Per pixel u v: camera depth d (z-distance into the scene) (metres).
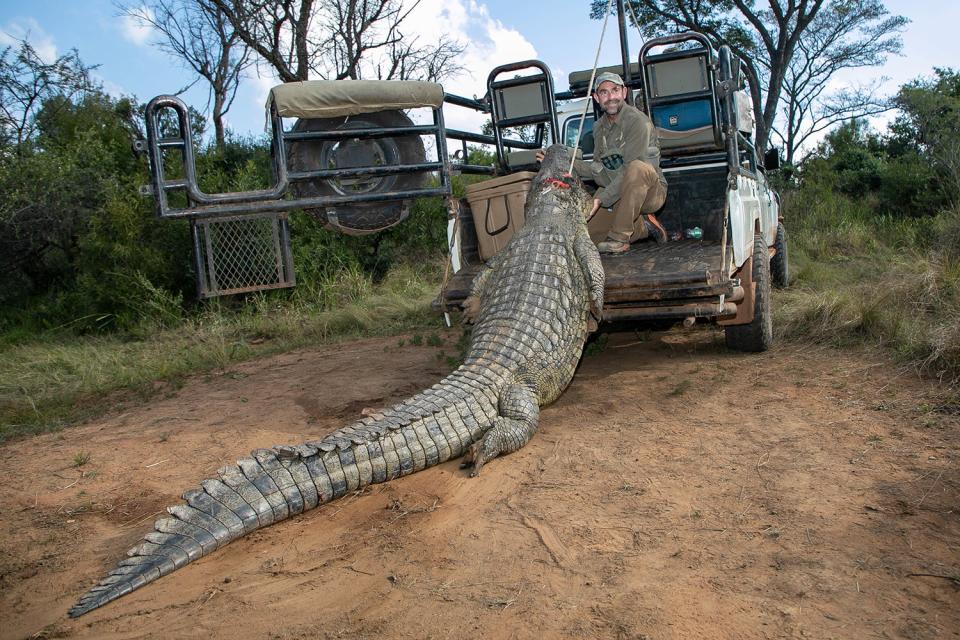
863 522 3.21
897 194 15.82
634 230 6.12
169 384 7.18
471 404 4.34
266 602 2.97
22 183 12.09
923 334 5.73
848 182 17.33
